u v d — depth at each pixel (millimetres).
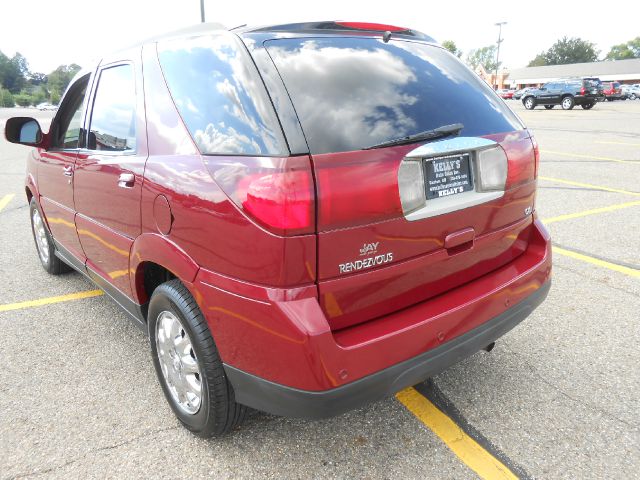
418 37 2652
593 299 3936
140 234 2516
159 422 2660
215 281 2035
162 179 2271
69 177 3320
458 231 2240
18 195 8367
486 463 2330
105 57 3188
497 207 2408
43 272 4812
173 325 2457
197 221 2070
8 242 5762
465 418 2637
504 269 2557
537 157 2662
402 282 2100
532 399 2771
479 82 2654
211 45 2254
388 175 1932
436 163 2123
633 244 5191
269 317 1866
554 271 4504
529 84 85812
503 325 2410
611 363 3084
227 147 2020
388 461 2359
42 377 3072
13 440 2527
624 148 12438
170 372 2555
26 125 3619
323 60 2098
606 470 2268
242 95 2004
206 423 2342
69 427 2623
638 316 3652
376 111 2035
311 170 1795
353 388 1918
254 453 2426
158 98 2477
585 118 23469
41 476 2299
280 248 1799
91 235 3156
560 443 2439
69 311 3959
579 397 2777
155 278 2727
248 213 1858
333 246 1859
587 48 122750
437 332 2119
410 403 2768
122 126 2752
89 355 3318
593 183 8258
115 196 2684
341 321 1972
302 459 2383
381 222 1947
